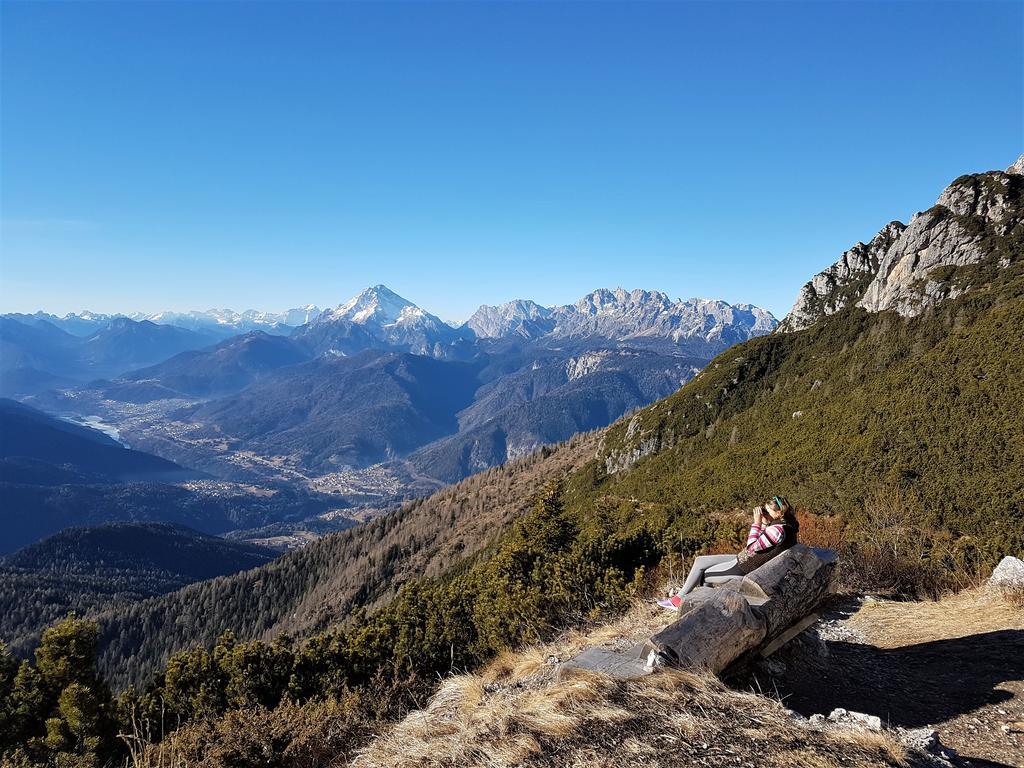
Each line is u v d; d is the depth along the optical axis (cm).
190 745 648
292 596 16262
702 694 417
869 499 1502
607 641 734
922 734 400
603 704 410
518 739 383
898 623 749
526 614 1102
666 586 1008
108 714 952
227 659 1350
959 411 5400
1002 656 584
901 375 7106
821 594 554
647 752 356
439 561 12662
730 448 9538
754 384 12888
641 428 13525
